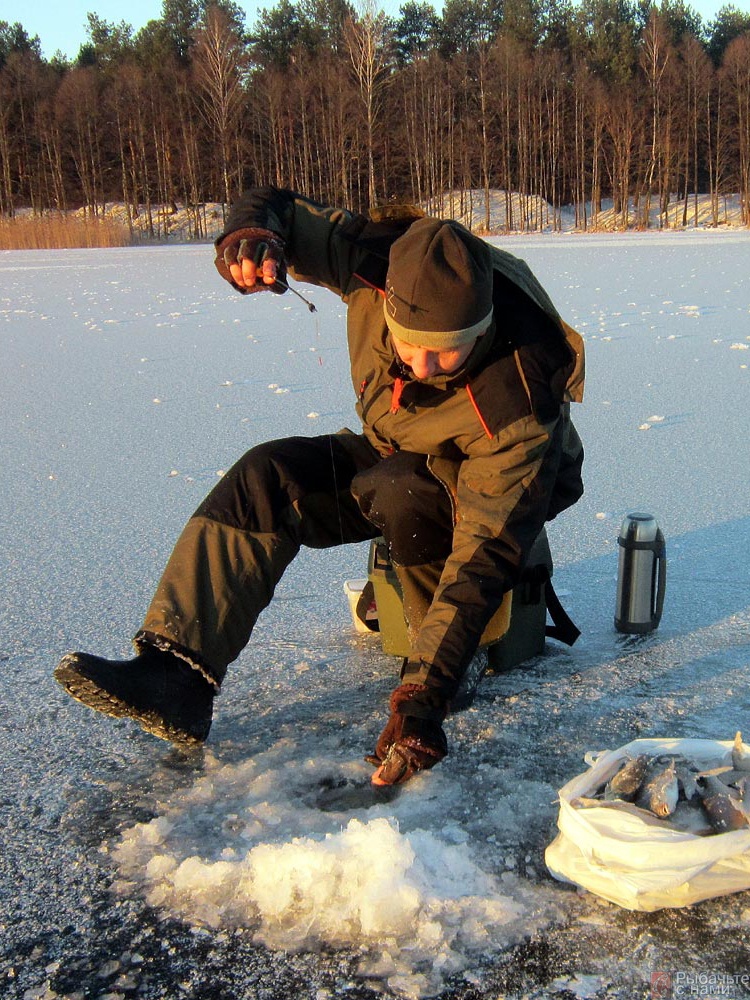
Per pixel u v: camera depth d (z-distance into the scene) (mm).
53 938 1684
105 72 59469
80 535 3902
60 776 2199
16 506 4309
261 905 1731
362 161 52438
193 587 2162
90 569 3525
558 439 2119
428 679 1925
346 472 2410
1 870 1868
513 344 2047
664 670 2666
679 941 1633
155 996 1554
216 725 2422
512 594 2561
